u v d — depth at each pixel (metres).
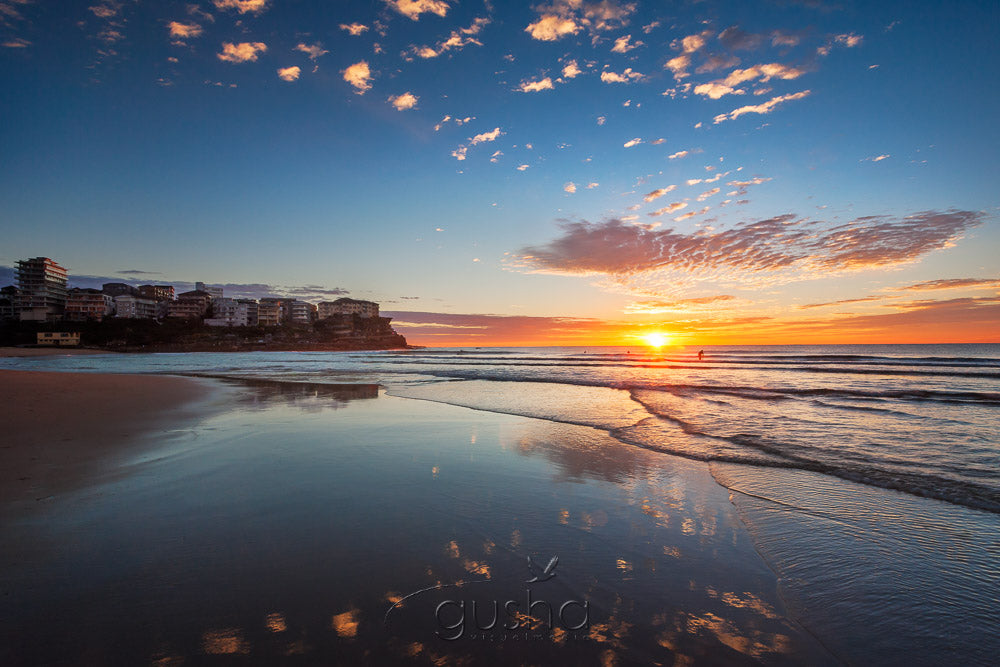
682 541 4.42
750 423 11.43
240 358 79.81
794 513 5.21
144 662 2.44
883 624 3.15
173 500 5.11
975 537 4.60
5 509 4.71
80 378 19.42
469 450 8.03
